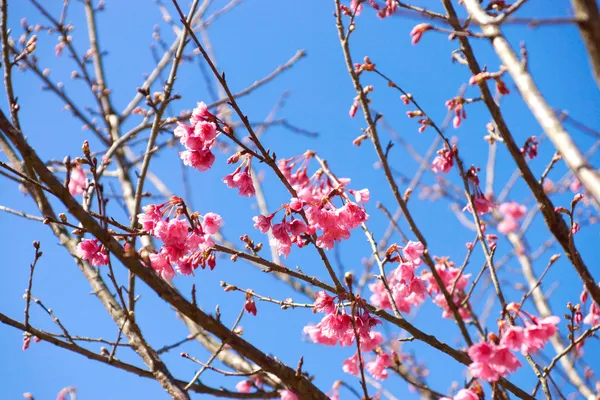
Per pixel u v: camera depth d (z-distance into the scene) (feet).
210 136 13.08
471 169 16.20
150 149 17.80
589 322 16.71
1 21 16.30
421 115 15.47
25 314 14.01
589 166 10.49
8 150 17.78
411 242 14.84
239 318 14.62
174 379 14.84
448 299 14.25
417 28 13.84
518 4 10.08
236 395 16.28
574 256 13.08
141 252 12.09
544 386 13.99
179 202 13.71
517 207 15.24
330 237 13.94
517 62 11.94
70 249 17.97
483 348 13.29
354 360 17.28
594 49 8.86
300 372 13.05
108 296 16.94
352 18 15.07
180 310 11.96
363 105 14.89
